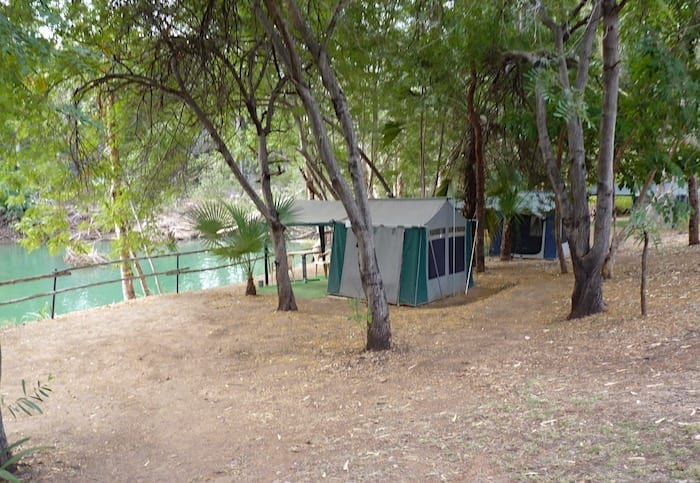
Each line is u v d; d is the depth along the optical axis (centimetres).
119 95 1127
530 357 610
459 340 753
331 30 679
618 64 695
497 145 1534
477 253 1477
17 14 559
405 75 1283
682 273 945
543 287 1133
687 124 878
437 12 959
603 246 764
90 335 870
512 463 336
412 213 1174
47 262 2375
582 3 793
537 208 1555
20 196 1355
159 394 609
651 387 438
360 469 361
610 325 691
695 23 829
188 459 428
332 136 1694
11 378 668
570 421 389
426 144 1778
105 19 823
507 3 893
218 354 766
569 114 631
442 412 462
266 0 656
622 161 1091
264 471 385
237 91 1095
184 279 2030
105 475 401
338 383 609
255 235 1173
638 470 302
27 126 925
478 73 1255
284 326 923
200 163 1662
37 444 466
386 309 731
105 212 1377
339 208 1345
